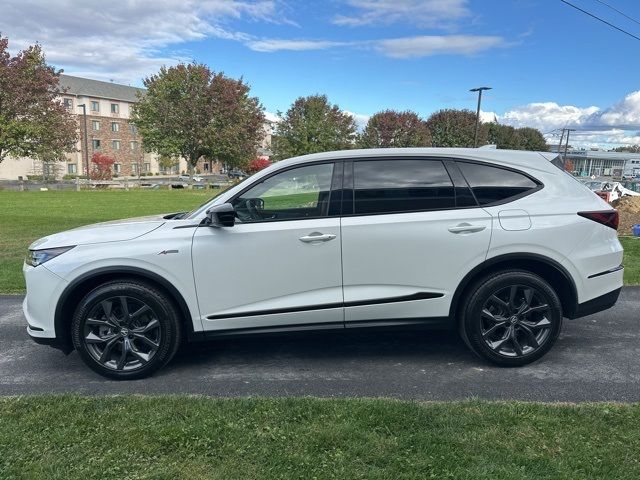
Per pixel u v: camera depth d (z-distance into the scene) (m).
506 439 2.98
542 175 4.25
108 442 2.99
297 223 4.03
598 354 4.55
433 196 4.12
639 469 2.67
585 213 4.17
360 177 4.12
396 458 2.79
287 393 3.82
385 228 4.01
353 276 4.05
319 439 2.99
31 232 12.31
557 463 2.73
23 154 34.22
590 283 4.20
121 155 80.44
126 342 4.09
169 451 2.90
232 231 4.02
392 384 3.96
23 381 4.14
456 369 4.25
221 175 83.38
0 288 7.19
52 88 35.34
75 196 28.97
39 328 4.07
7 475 2.68
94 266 3.99
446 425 3.14
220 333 4.13
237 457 2.84
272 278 4.04
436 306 4.14
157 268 3.99
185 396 3.64
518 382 3.95
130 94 83.19
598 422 3.16
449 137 59.31
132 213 18.17
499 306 4.16
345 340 5.02
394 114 56.16
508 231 4.05
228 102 42.31
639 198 20.23
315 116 47.41
